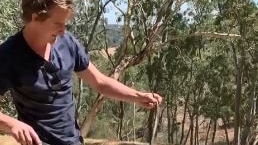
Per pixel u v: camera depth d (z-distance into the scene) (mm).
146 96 2656
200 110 42719
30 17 2186
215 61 37750
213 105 41469
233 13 22844
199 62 38812
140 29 15734
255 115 36688
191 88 41312
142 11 16047
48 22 2168
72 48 2477
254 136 36812
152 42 14164
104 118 38750
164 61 35875
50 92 2348
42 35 2250
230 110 40938
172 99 42250
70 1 2145
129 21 15328
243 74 34812
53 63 2350
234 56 32906
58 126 2389
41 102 2346
